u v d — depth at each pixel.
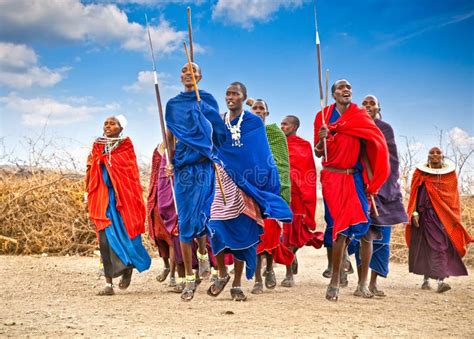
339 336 6.90
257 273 9.95
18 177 15.57
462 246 10.65
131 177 9.88
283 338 6.74
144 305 8.63
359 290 9.60
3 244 14.08
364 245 9.52
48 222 14.45
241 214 8.86
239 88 9.40
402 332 7.21
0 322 7.29
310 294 9.78
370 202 9.41
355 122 9.21
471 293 10.25
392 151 10.03
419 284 11.21
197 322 7.50
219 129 9.18
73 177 15.44
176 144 9.18
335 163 9.23
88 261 13.10
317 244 11.77
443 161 10.92
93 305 8.59
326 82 9.43
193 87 9.23
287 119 11.84
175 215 10.09
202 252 9.66
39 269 11.77
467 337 7.06
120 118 10.08
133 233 9.75
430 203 10.68
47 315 7.77
